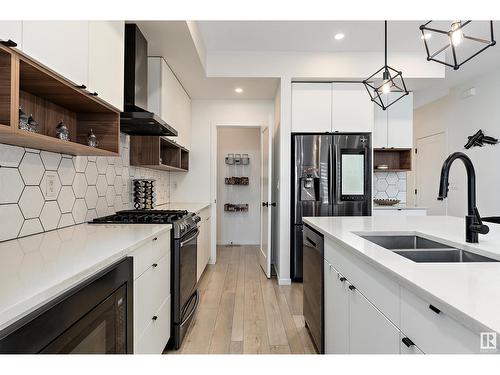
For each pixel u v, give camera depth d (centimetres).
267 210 393
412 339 92
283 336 237
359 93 389
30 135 117
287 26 314
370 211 384
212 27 316
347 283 153
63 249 128
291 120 386
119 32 193
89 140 181
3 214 143
